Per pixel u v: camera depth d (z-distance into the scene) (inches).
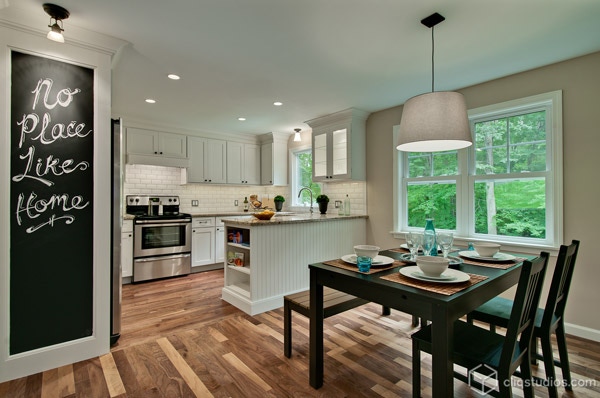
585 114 96.8
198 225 183.8
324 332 102.1
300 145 210.7
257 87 124.1
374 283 58.9
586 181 96.6
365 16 76.6
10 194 73.9
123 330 103.3
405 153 150.6
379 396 69.2
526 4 71.7
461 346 59.6
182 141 188.5
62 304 80.6
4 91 72.8
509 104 112.9
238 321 111.1
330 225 146.2
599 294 94.6
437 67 106.1
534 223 110.6
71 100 81.3
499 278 62.7
